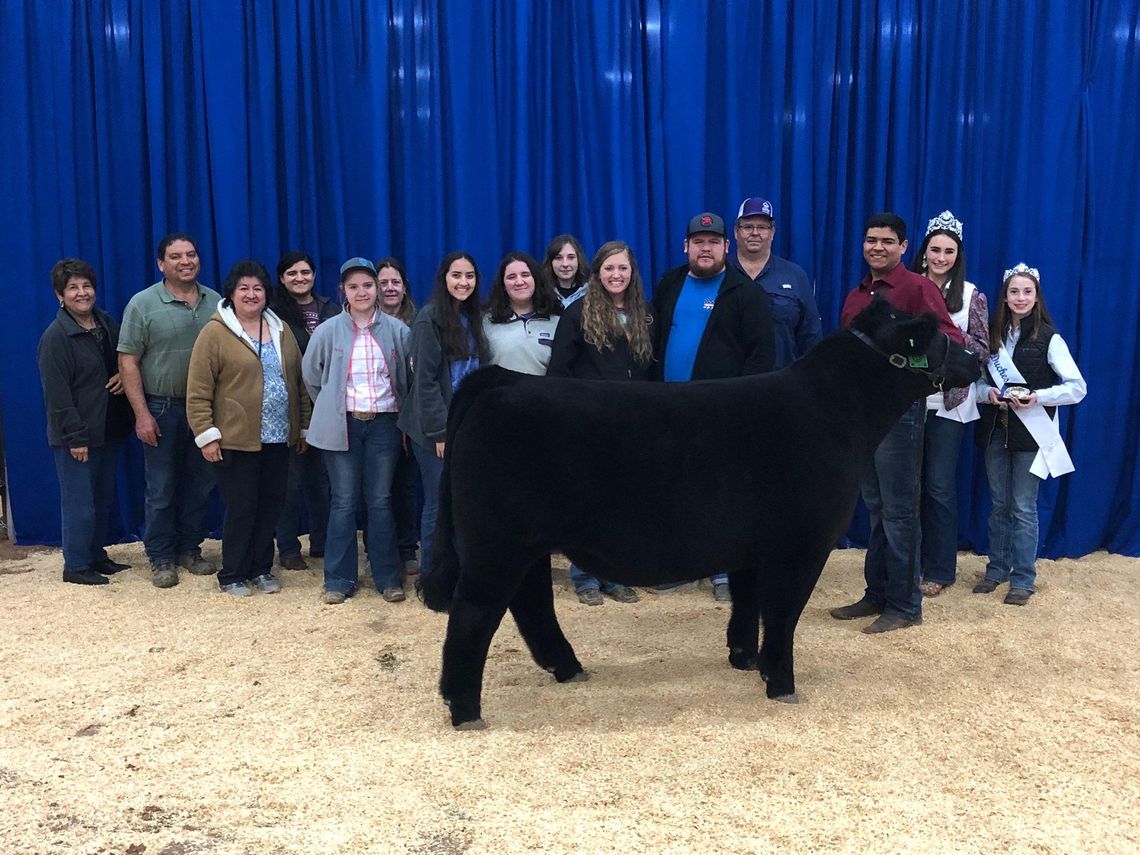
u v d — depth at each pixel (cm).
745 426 305
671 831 240
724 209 559
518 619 343
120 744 297
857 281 562
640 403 301
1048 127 538
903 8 536
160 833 242
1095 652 390
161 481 492
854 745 293
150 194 553
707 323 434
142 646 395
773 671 326
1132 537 566
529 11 537
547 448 289
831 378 325
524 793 261
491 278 555
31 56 532
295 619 435
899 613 423
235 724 313
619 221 545
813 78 546
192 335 491
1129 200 549
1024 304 458
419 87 545
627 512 295
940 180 552
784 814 249
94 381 484
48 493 564
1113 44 538
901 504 415
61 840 239
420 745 294
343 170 554
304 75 543
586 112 545
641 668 369
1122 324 555
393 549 473
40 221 546
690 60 540
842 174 552
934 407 462
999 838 239
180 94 542
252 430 463
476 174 550
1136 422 563
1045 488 557
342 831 242
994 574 492
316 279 566
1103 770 278
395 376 463
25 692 342
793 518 307
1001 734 303
